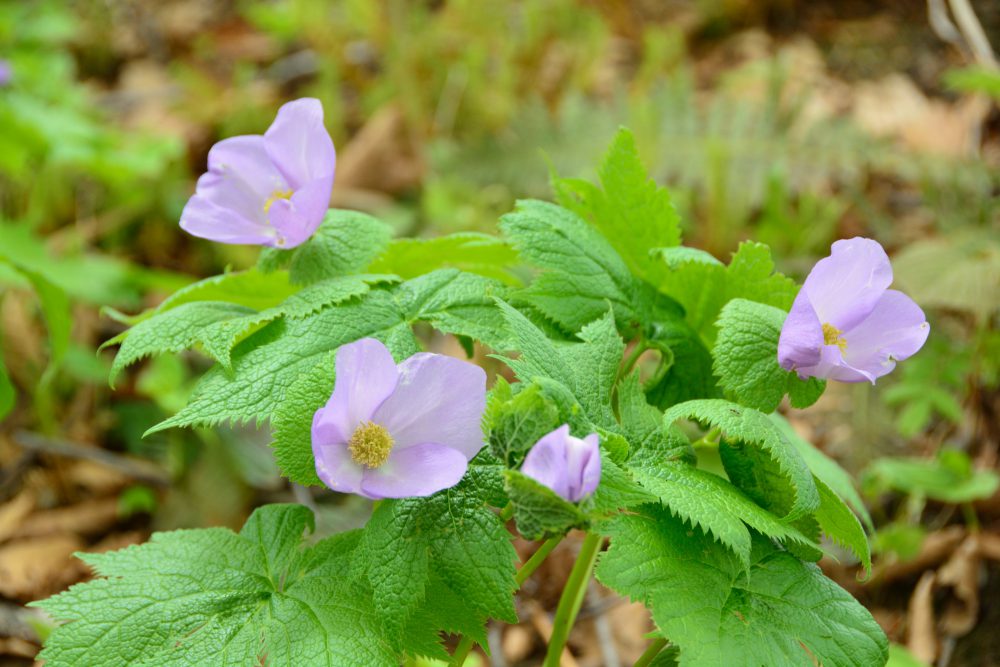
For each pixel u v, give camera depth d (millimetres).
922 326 663
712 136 1562
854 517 653
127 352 664
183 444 1233
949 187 1414
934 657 988
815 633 623
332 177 688
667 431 649
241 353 663
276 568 654
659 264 750
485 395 622
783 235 1445
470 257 766
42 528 1210
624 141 744
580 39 1912
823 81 1831
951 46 1828
